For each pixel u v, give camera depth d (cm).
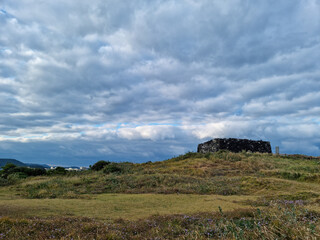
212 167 2525
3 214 889
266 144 4153
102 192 1697
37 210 1009
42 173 2677
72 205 1176
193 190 1683
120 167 2758
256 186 1720
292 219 556
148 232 676
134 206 1182
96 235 621
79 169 3022
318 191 1470
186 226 729
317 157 3256
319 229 483
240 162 2645
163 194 1578
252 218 714
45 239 589
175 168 2511
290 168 2341
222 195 1552
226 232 532
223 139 3794
